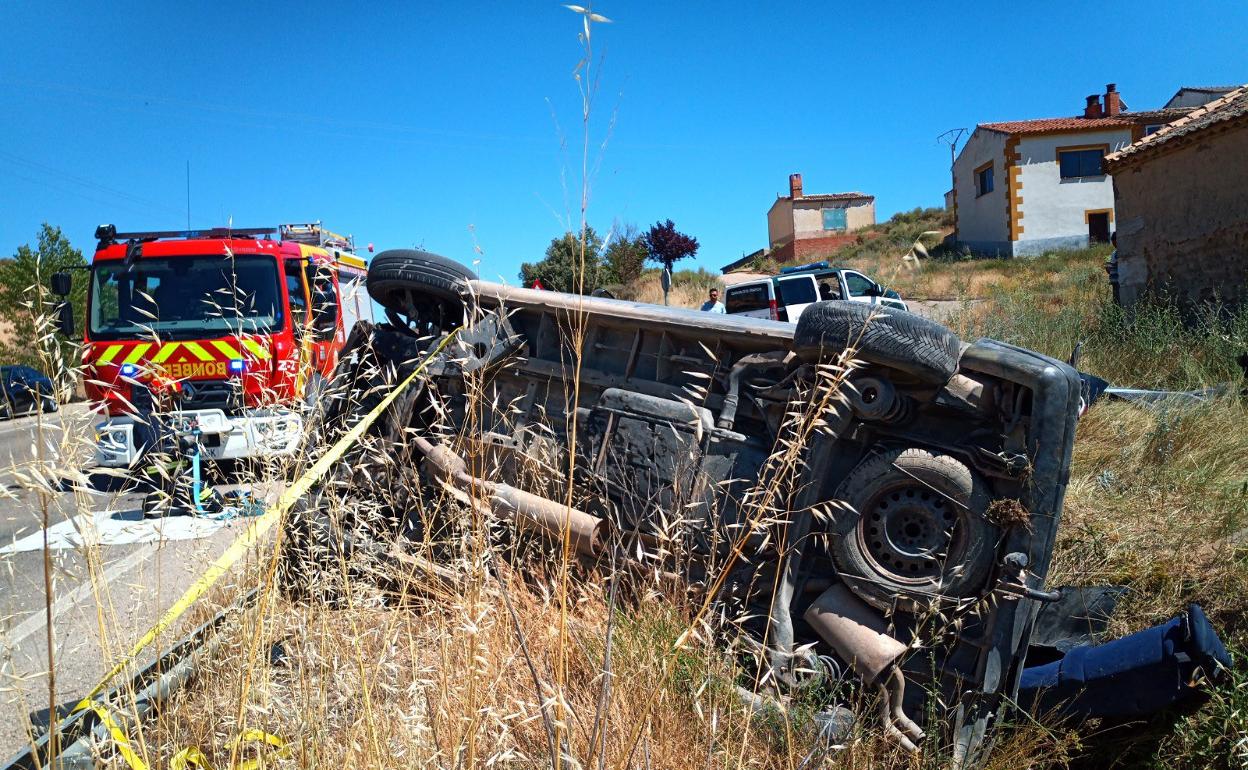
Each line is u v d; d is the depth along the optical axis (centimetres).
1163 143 1458
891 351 353
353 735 245
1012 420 358
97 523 249
